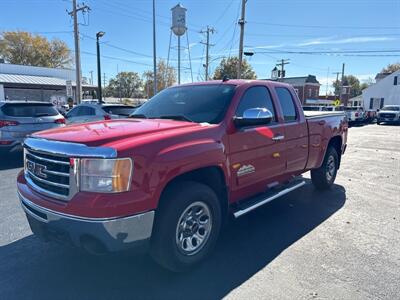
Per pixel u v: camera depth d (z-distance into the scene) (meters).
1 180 6.46
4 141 7.79
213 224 3.23
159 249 2.79
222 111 3.47
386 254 3.46
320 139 5.26
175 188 2.87
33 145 2.86
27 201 2.84
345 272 3.07
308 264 3.22
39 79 37.97
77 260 3.26
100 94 24.11
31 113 8.31
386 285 2.86
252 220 4.45
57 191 2.62
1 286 2.80
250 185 3.79
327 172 5.93
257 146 3.75
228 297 2.68
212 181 3.35
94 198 2.38
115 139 2.61
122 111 11.08
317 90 64.94
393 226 4.27
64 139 2.66
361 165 8.81
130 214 2.44
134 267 3.13
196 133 3.04
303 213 4.74
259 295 2.70
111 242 2.42
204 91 3.95
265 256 3.39
